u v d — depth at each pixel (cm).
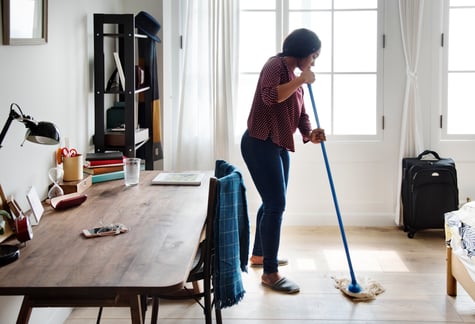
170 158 479
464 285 318
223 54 460
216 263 247
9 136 248
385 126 476
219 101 465
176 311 326
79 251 201
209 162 479
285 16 470
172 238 216
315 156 478
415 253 416
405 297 341
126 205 264
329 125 479
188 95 470
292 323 310
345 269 385
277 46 473
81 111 353
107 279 176
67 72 326
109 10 419
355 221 481
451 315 318
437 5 464
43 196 288
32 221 234
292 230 471
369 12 469
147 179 322
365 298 338
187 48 464
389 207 481
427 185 443
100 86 372
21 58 261
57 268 185
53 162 302
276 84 326
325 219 481
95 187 303
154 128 438
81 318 317
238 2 464
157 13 460
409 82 464
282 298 341
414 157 470
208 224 245
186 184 307
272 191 344
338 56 473
